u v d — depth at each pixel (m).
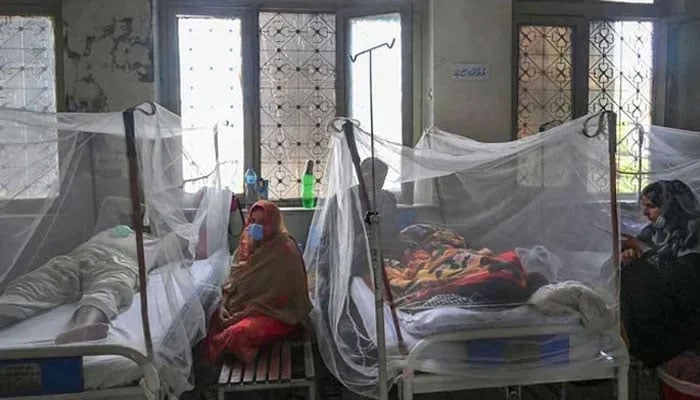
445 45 3.93
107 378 2.13
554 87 4.24
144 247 2.33
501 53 3.99
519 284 2.46
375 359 2.38
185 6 3.96
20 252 2.69
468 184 2.79
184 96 4.02
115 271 2.72
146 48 3.75
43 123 2.27
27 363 2.11
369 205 2.34
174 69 3.98
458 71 3.95
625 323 2.82
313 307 3.14
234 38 4.04
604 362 2.37
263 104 4.09
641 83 4.37
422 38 4.07
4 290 2.65
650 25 4.34
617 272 2.40
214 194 3.62
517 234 2.72
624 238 3.07
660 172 3.35
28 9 3.71
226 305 3.12
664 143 3.50
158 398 2.12
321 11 4.08
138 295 2.81
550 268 2.60
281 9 4.04
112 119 2.29
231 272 3.25
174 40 3.97
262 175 4.12
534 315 2.36
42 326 2.47
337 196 2.77
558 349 2.36
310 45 4.10
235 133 4.09
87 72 3.72
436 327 2.29
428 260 2.64
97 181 2.89
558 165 2.56
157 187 2.49
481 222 2.79
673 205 2.97
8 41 3.74
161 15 3.94
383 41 4.11
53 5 3.73
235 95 4.07
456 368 2.28
